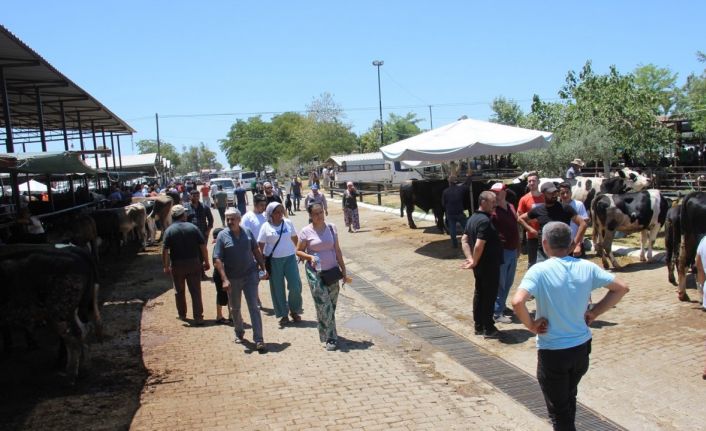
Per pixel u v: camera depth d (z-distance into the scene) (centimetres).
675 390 572
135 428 533
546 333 412
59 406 586
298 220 2455
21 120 2583
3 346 786
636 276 998
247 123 11938
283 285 868
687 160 3086
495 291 761
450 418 540
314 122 6925
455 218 1429
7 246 657
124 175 3484
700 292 866
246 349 761
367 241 1719
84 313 694
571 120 2722
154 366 704
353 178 4628
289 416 550
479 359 704
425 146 1365
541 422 530
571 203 849
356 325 877
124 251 1717
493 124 1427
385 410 560
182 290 905
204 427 532
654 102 2748
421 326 855
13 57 1357
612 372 623
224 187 3709
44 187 2977
